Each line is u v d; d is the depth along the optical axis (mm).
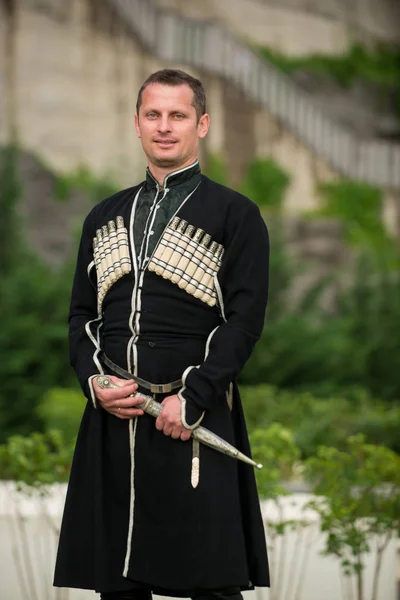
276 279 18922
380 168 27891
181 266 4375
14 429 13820
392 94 28984
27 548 6664
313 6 28750
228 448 4277
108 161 25109
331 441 11430
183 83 4500
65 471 6680
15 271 17578
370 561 6594
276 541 6680
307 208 27297
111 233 4547
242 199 4508
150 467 4289
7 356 14398
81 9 25266
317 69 28375
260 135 27219
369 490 6016
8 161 19656
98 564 4297
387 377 17812
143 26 25859
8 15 24672
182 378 4254
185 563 4234
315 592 6582
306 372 17109
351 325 19688
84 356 4465
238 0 28094
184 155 4500
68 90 24953
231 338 4297
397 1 29812
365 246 25547
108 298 4496
